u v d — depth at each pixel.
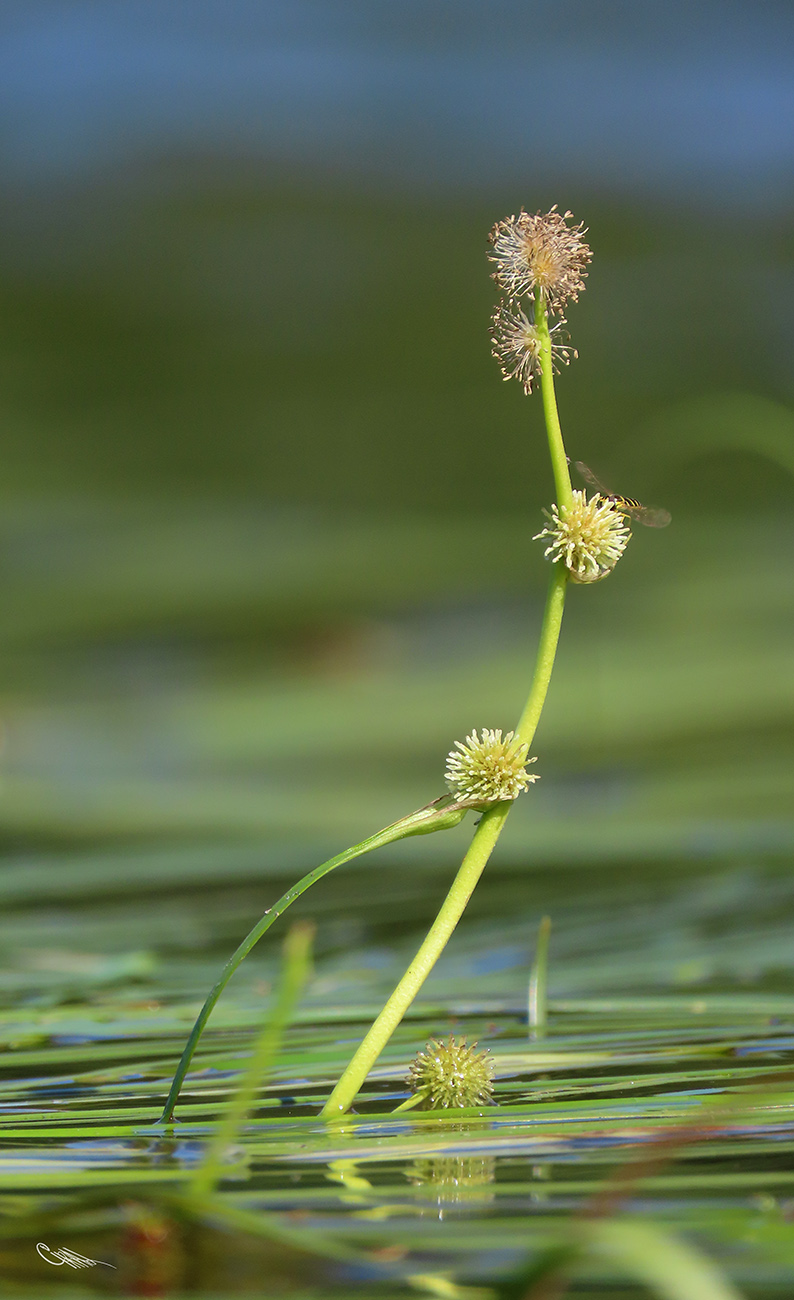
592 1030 1.23
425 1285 1.06
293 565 3.94
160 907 1.44
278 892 1.52
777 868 1.54
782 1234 1.07
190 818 1.97
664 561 3.86
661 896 1.44
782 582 3.48
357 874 1.61
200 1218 1.07
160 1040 1.23
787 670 2.72
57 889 1.53
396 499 4.74
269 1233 1.07
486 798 1.14
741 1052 1.20
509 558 3.99
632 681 2.75
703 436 4.93
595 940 1.35
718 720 2.42
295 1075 1.18
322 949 1.35
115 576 3.87
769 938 1.34
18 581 3.85
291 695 2.92
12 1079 1.19
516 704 2.71
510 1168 1.11
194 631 3.34
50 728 2.76
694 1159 1.11
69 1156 1.12
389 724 2.64
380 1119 1.14
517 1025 1.24
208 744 2.59
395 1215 1.08
